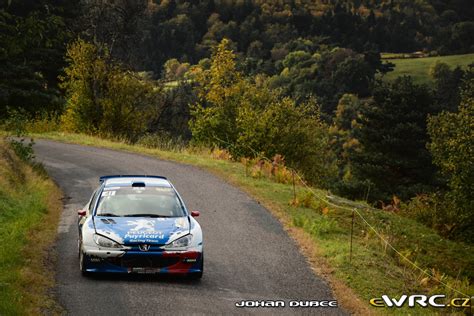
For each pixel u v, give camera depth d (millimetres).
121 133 46688
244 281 13289
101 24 48875
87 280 12438
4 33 12047
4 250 13266
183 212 13625
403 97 73312
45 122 46719
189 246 12586
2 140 26672
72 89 46656
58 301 11094
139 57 51219
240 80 39562
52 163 29422
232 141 38312
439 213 30422
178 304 11359
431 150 32344
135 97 47500
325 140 38812
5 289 10938
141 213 13328
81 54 45875
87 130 46125
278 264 14836
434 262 21125
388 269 15281
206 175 27078
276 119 35500
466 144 30234
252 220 19344
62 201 21188
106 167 28594
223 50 39500
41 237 15570
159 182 14648
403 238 22172
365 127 74250
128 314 10648
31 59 57750
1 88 53531
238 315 11062
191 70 40906
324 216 20344
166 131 50000
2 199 18031
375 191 60531
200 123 38969
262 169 28594
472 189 30250
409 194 60594
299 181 27359
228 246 16234
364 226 20672
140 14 50344
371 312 11867
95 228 12602
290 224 18844
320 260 15352
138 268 12305
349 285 13586
